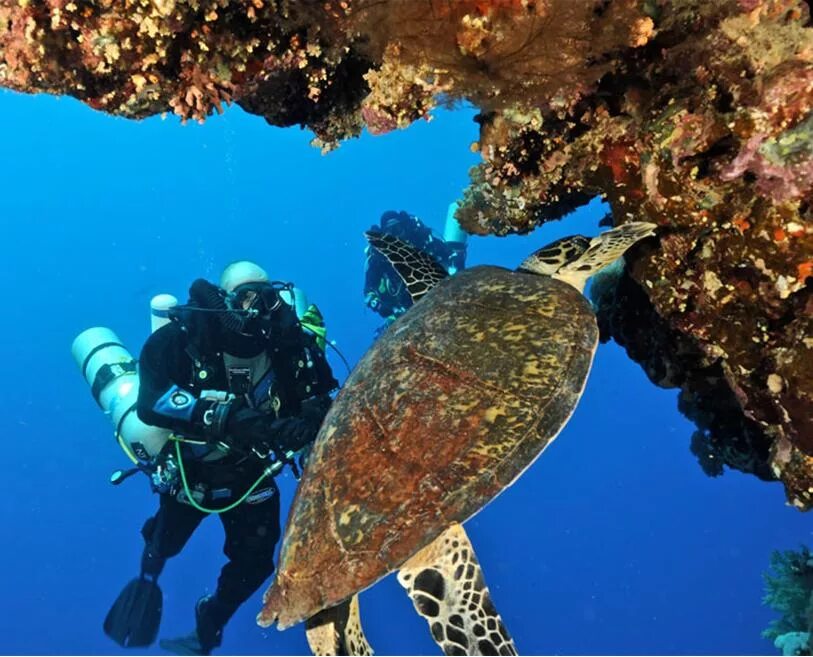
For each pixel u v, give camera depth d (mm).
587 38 2543
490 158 3277
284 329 4980
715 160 2480
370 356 3234
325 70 3035
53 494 28531
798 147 2260
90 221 46375
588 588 20219
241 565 6195
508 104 2902
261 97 3182
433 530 2600
